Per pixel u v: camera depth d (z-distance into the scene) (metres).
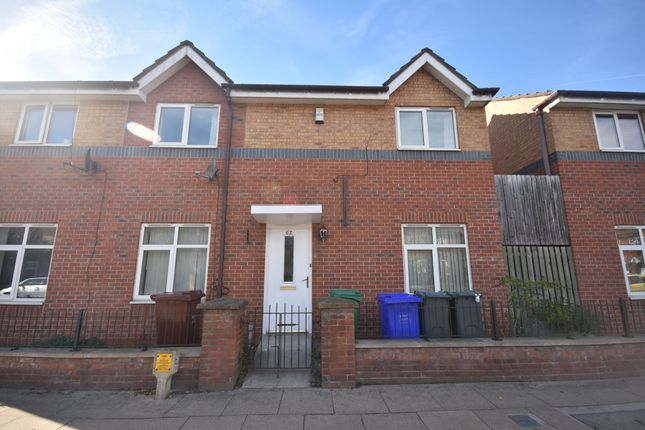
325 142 7.91
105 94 7.64
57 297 6.91
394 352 5.19
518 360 5.29
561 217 7.89
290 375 5.37
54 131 7.85
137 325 6.78
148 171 7.54
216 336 5.02
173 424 3.99
